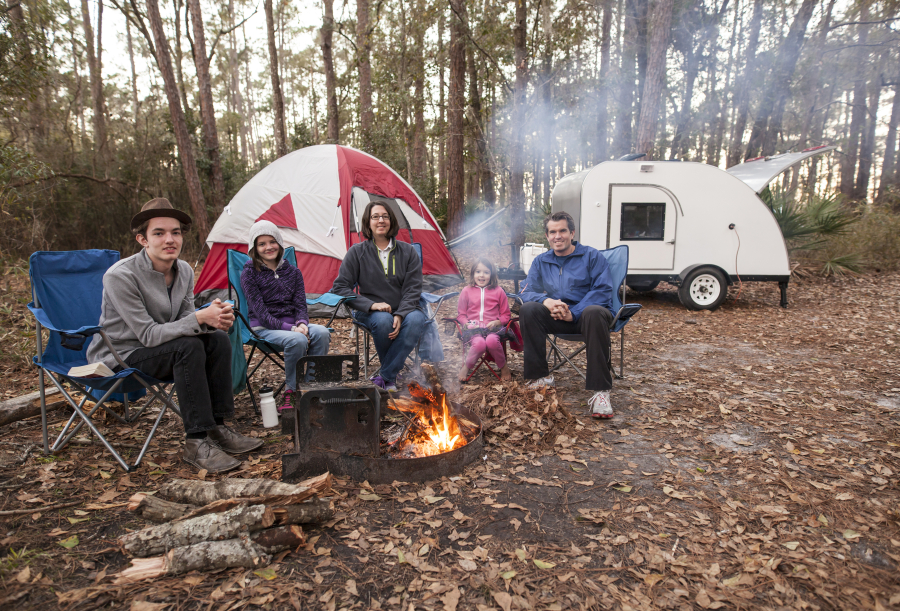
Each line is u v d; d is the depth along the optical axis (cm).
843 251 1002
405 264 380
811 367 438
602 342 321
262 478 239
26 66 662
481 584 174
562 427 299
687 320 648
